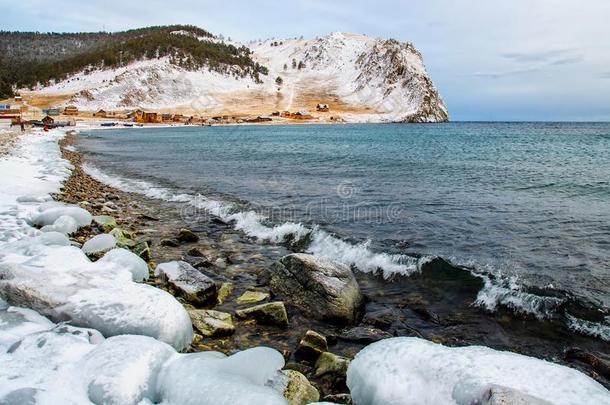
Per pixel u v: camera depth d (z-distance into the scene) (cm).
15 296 592
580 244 1181
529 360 440
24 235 951
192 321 683
